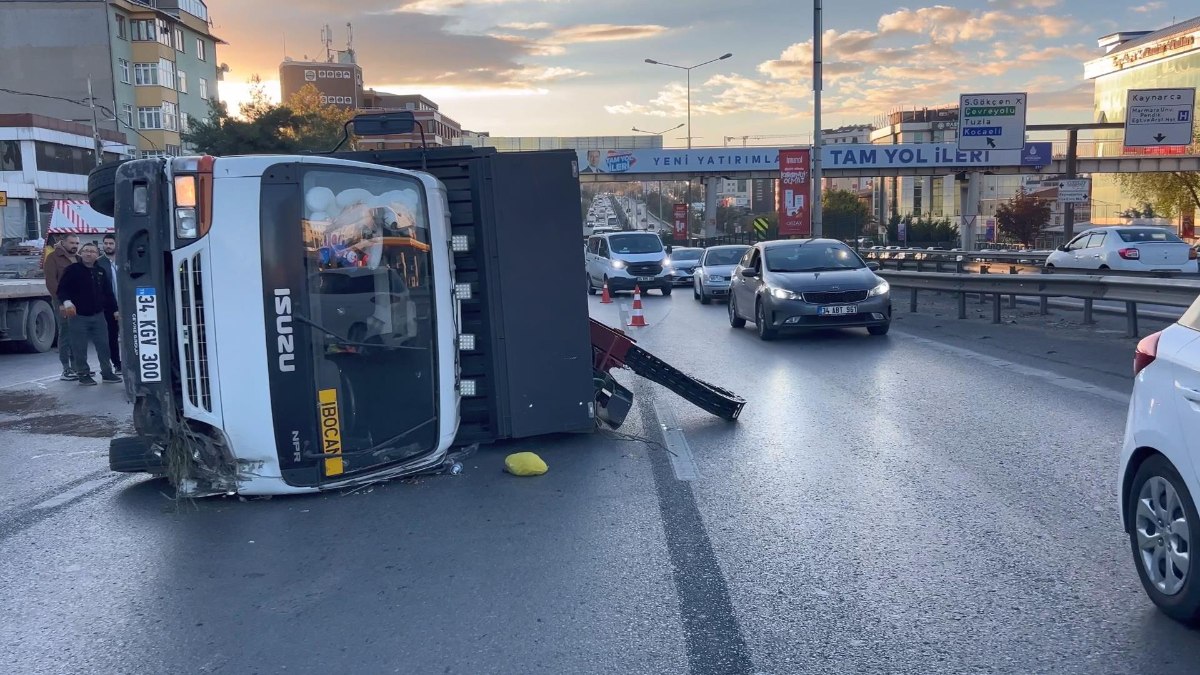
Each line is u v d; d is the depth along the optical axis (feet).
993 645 13.80
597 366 29.43
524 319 26.40
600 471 24.31
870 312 50.52
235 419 20.95
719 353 47.55
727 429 29.25
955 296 78.54
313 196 21.15
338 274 21.61
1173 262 81.30
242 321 20.66
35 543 19.70
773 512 20.48
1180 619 14.19
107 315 44.78
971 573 16.62
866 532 18.97
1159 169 180.45
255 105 160.45
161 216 20.48
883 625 14.60
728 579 16.63
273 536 19.60
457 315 24.88
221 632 14.94
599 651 13.92
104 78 204.33
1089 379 35.24
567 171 26.63
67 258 44.96
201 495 21.61
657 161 189.06
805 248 55.52
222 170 20.45
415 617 15.31
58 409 37.01
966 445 25.98
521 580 16.81
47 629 15.24
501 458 25.76
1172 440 13.83
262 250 20.65
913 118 366.22
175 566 18.03
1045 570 16.66
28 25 202.59
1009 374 37.32
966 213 186.80
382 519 20.54
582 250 26.86
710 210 197.47
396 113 25.12
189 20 234.99
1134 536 15.14
